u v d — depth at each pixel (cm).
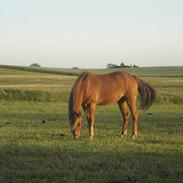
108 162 1191
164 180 996
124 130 1819
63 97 4569
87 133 1906
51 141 1591
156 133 1903
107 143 1548
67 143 1538
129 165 1156
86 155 1302
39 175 1040
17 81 6950
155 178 1007
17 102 4275
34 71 10831
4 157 1262
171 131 1988
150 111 3403
